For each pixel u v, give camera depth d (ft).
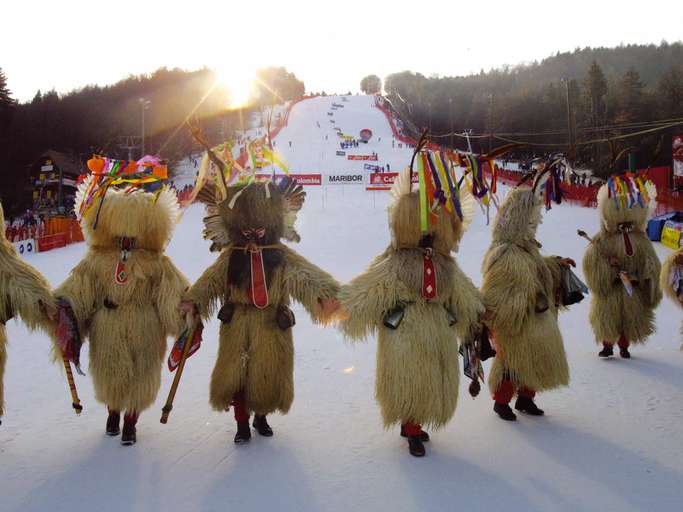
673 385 19.79
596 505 12.07
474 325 16.11
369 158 182.29
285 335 15.90
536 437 15.70
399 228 15.49
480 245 64.59
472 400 18.95
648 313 23.22
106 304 15.48
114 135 197.98
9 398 19.36
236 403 15.62
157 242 16.40
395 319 14.66
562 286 18.06
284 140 230.68
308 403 18.67
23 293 14.85
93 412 18.07
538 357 16.61
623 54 373.61
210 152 16.15
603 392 19.20
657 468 13.71
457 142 265.34
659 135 133.59
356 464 14.17
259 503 12.31
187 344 15.39
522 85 342.23
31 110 213.46
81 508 12.17
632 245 22.95
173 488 13.02
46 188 161.27
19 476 13.62
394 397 14.51
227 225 16.07
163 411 15.06
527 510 11.93
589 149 169.78
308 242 70.64
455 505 12.14
